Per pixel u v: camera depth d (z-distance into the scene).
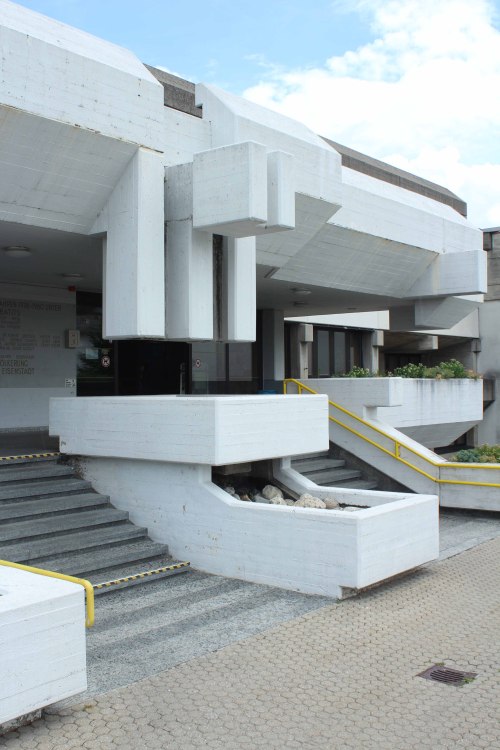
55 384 14.64
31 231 9.39
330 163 12.12
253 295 10.54
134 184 9.08
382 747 4.54
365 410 13.98
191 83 12.38
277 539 8.05
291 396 9.41
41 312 14.45
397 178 18.44
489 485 12.35
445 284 16.56
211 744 4.55
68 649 4.79
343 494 9.76
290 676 5.59
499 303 29.09
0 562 5.71
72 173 8.77
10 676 4.46
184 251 9.55
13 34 7.73
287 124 12.03
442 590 8.02
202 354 18.52
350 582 7.55
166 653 6.05
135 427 9.12
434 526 8.91
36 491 9.20
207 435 8.34
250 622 6.87
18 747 4.48
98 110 8.56
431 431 17.52
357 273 15.10
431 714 4.99
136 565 8.51
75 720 4.84
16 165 8.28
